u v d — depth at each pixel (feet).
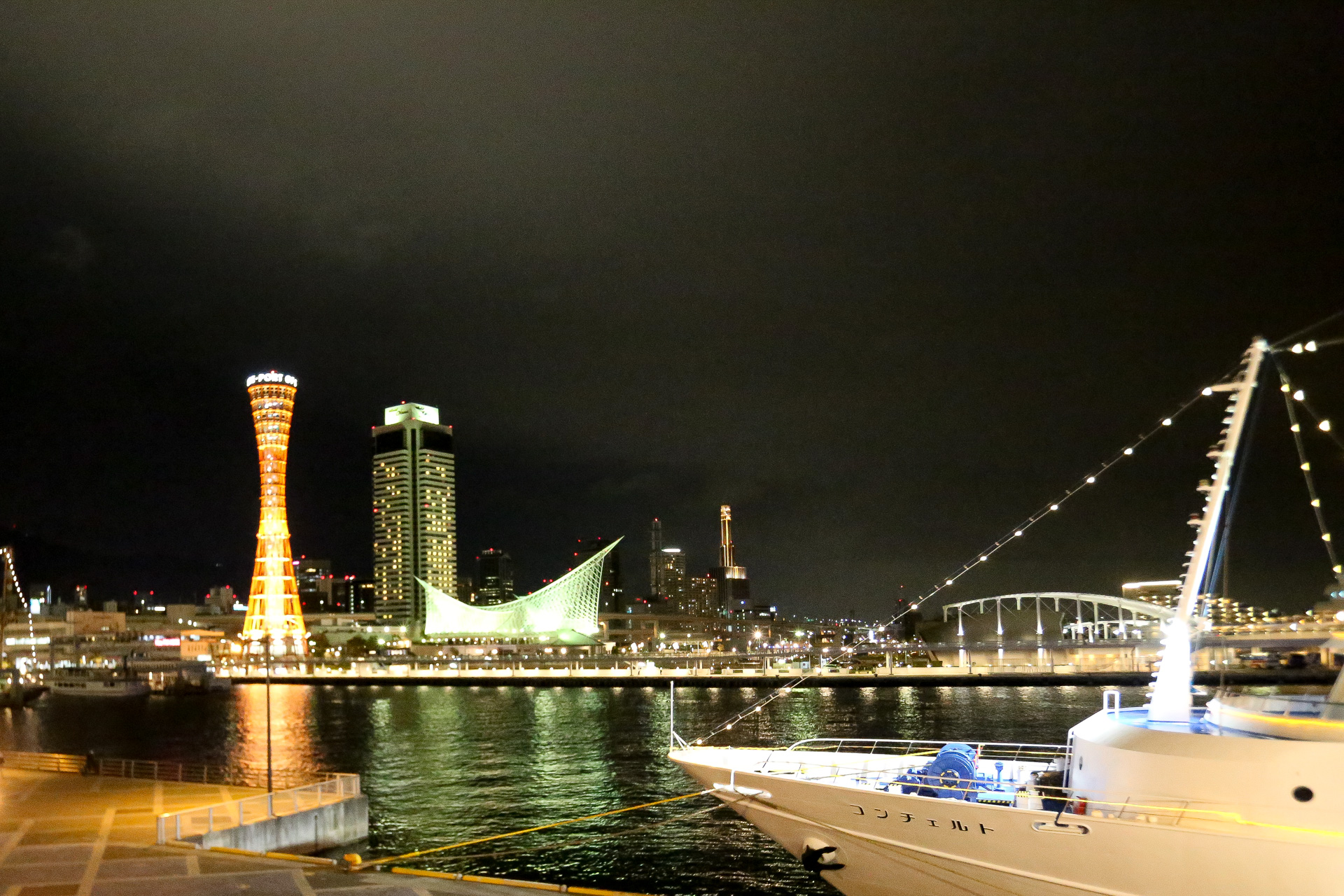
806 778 74.95
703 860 130.62
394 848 141.59
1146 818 57.47
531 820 160.15
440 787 198.29
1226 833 54.19
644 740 277.23
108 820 110.42
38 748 300.20
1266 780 54.44
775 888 118.21
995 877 62.18
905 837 66.08
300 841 115.96
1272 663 384.88
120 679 597.93
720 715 356.59
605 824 154.51
